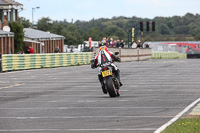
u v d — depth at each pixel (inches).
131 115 1165.7
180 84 2054.6
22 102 1481.3
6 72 3157.0
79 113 1214.3
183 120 1039.0
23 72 3137.3
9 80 2436.0
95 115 1173.7
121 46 5064.0
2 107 1358.3
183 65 3693.4
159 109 1267.2
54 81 2336.4
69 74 2856.8
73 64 4124.0
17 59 3393.2
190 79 2324.1
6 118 1141.7
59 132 946.1
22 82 2303.2
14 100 1541.6
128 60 5118.1
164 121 1066.7
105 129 972.6
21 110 1288.1
